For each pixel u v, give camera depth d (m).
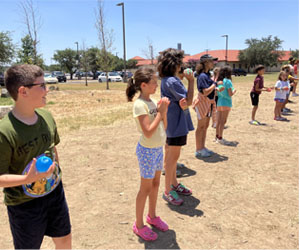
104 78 36.28
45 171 1.58
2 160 1.59
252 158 5.13
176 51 3.26
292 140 6.29
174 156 3.42
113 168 4.79
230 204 3.49
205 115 5.00
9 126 1.61
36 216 1.81
